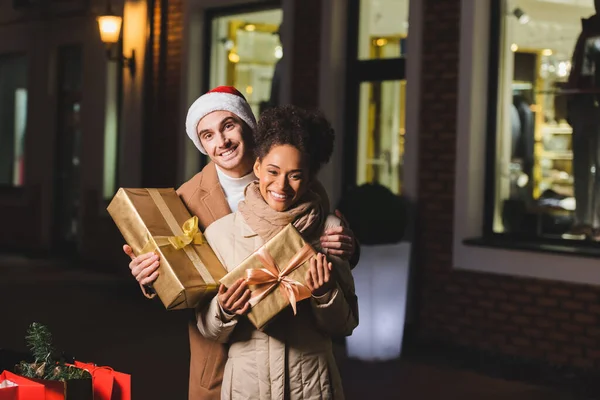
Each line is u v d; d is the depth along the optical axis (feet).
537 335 26.02
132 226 10.78
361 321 26.43
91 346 28.02
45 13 49.80
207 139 11.71
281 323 10.25
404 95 30.48
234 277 10.02
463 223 27.94
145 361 26.09
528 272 26.23
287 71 33.27
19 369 11.39
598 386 23.84
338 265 10.36
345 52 32.04
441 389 23.35
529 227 27.43
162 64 40.50
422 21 29.07
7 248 52.90
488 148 28.14
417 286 28.99
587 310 24.94
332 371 10.53
